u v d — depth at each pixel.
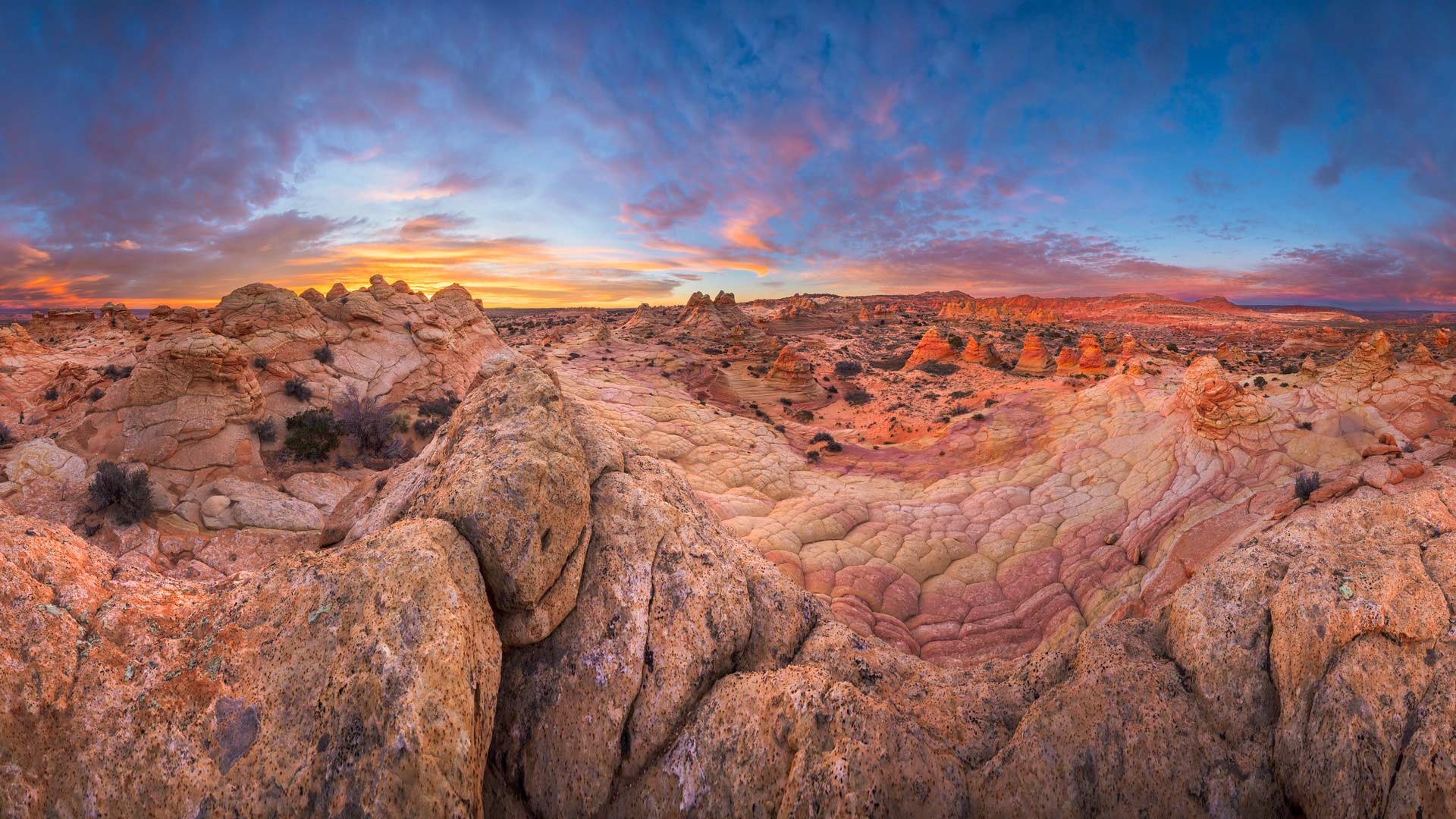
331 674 5.41
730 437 57.00
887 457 56.38
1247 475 31.19
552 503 7.54
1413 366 34.53
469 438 8.66
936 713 7.38
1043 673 7.87
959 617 27.11
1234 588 7.16
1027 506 39.16
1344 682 5.67
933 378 102.69
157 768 4.84
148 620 5.66
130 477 24.95
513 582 6.89
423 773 5.03
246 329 38.09
